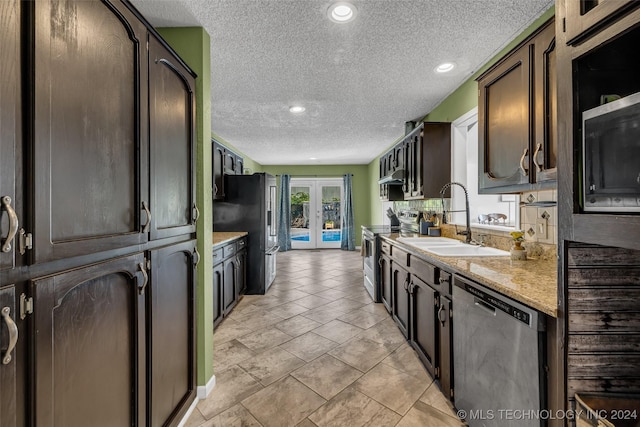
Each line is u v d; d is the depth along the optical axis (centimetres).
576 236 85
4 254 69
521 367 111
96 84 99
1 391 69
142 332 124
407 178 343
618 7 71
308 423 160
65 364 87
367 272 412
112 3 105
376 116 376
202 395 181
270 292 409
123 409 114
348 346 248
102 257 102
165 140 143
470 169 295
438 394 183
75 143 90
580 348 91
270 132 459
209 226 197
